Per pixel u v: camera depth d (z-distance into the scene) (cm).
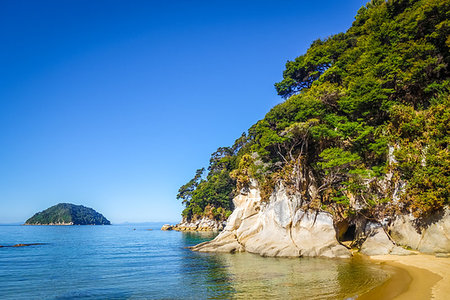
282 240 3322
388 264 2281
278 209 3525
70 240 7550
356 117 3594
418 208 2592
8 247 5388
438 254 2288
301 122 3438
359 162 3359
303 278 1945
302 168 3788
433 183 2466
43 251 4578
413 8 3659
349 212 3391
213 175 10725
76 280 2200
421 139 2720
